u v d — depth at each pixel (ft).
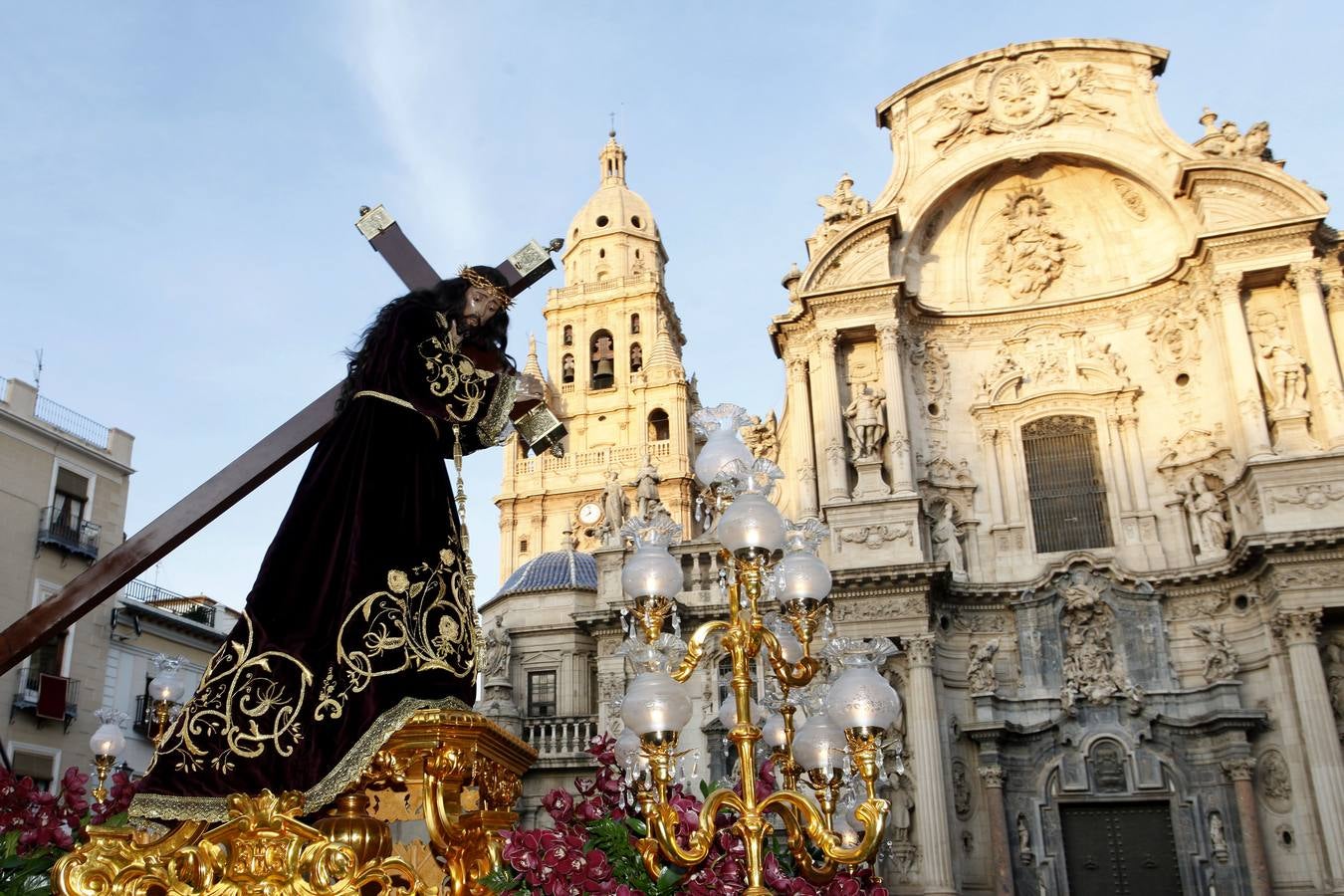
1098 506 108.58
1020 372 113.60
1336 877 86.63
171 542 17.24
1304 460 96.27
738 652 24.82
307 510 14.74
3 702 103.14
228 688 13.61
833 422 107.65
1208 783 96.89
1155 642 101.71
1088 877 97.50
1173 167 110.22
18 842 26.14
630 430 230.89
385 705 13.30
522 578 138.62
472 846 14.94
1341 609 92.53
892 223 111.34
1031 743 101.14
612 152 268.62
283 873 12.71
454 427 15.62
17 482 109.91
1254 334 104.22
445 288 16.44
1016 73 116.37
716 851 25.32
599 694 106.63
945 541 106.83
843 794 30.07
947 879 90.02
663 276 262.67
